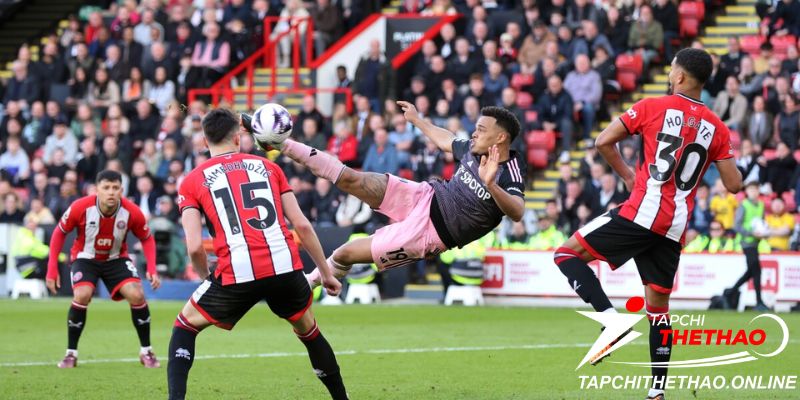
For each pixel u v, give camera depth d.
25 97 43.28
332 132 38.94
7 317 27.88
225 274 12.18
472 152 14.07
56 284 18.56
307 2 44.84
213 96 41.19
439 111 36.81
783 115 34.41
